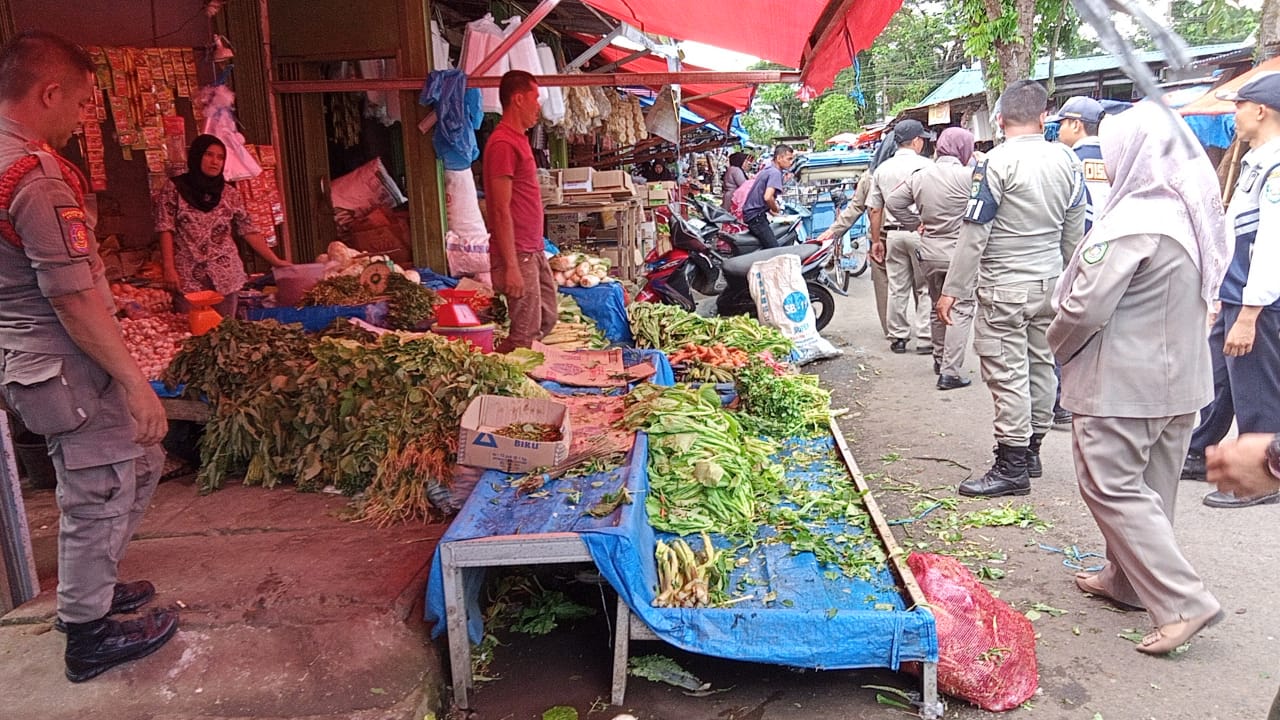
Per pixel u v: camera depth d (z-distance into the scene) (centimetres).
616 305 727
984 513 453
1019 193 449
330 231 758
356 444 409
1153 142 302
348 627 301
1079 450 325
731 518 368
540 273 583
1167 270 300
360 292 601
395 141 916
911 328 920
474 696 301
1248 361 445
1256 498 443
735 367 603
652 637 293
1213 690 295
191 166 543
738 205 1339
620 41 941
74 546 274
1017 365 467
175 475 455
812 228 1616
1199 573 379
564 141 1314
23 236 241
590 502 325
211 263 557
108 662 284
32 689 281
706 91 1401
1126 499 315
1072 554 404
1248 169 443
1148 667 311
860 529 370
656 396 445
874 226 834
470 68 739
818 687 302
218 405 440
